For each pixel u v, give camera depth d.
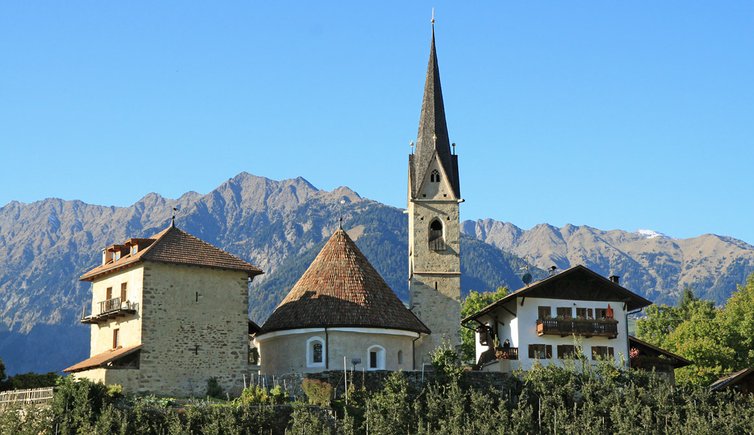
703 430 69.19
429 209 97.38
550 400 72.81
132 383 73.25
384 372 73.56
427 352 92.81
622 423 69.19
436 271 95.69
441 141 99.50
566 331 87.12
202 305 77.25
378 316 81.75
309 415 65.94
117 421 62.53
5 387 76.44
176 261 76.25
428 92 101.44
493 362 89.38
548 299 88.75
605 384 75.00
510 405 74.00
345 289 83.06
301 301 82.94
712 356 102.88
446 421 68.00
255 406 66.50
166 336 75.25
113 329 78.88
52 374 78.88
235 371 77.38
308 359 80.25
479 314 92.12
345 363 76.50
